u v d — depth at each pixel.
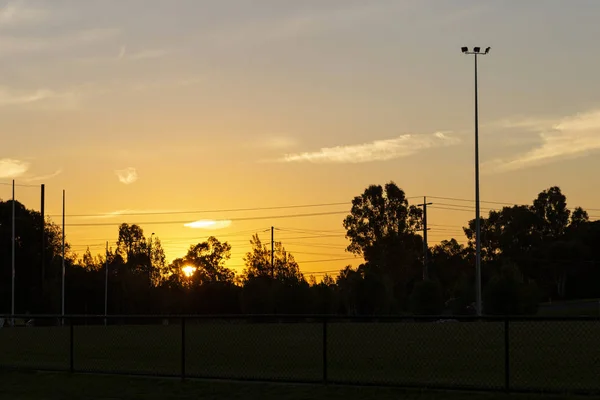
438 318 15.34
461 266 112.56
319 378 17.84
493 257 114.12
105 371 18.80
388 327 36.91
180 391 16.39
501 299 60.53
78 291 89.19
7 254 90.69
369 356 23.50
